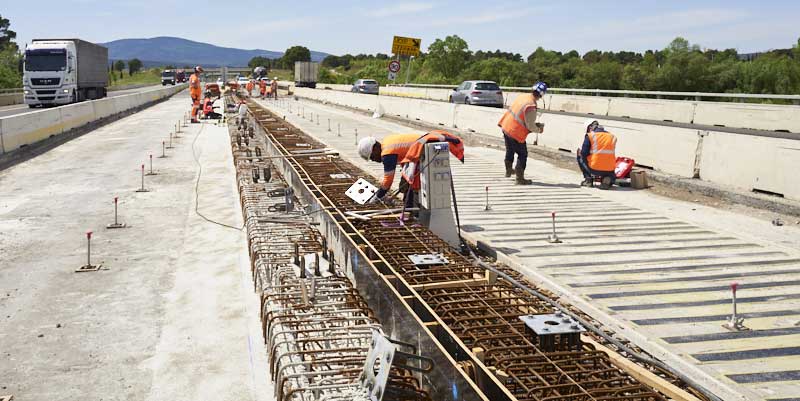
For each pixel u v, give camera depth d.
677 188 11.57
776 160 9.98
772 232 8.44
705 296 5.88
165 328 5.51
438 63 80.94
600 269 6.72
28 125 17.94
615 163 11.74
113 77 141.75
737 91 58.91
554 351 4.14
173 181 13.16
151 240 8.48
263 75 87.81
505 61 75.81
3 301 6.19
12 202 11.09
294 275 6.32
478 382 3.63
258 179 12.43
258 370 4.71
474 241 7.79
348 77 94.69
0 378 4.59
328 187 9.56
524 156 11.99
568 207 9.97
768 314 5.42
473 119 21.67
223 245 8.20
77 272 7.09
